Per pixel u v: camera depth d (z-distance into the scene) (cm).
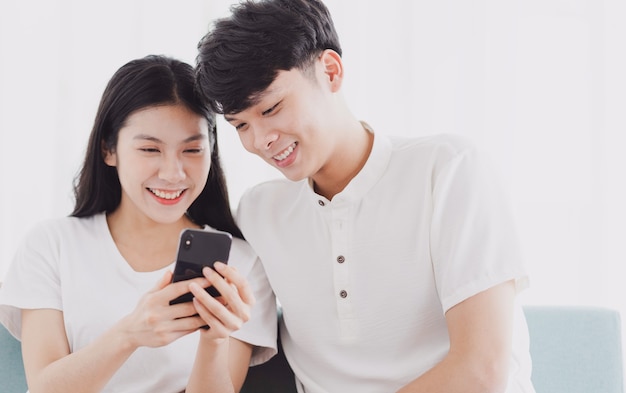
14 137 248
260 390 153
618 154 241
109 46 249
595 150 241
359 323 136
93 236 149
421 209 133
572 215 242
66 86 248
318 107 127
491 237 127
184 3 249
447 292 126
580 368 156
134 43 248
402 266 133
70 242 148
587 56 243
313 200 139
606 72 241
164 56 144
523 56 244
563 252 242
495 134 244
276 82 121
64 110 248
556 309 160
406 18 246
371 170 135
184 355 142
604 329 157
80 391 127
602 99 241
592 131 242
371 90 247
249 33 121
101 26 249
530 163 244
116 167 148
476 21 245
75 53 248
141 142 136
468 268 126
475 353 121
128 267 146
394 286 134
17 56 249
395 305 134
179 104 136
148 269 147
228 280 120
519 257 127
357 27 246
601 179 241
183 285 119
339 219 137
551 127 243
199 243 118
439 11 246
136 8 248
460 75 245
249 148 128
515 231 129
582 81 243
